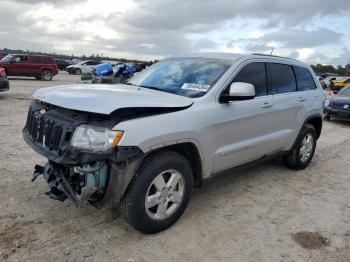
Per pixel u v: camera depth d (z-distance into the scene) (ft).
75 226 12.09
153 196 11.57
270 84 16.53
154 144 10.91
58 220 12.41
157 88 14.37
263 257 11.16
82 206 13.46
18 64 76.95
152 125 10.96
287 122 17.60
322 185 18.01
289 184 17.76
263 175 18.83
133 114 10.93
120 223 12.49
